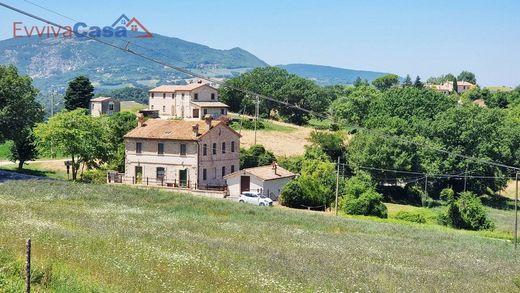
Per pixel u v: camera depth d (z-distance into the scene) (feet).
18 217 111.96
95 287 63.57
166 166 264.52
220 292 69.92
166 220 146.10
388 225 196.34
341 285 82.58
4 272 63.31
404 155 317.83
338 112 522.06
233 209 188.55
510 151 347.56
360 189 243.19
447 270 113.70
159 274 74.38
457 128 340.39
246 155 313.53
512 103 651.25
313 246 126.62
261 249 110.93
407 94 435.12
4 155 362.12
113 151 294.05
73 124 267.39
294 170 310.45
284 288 75.77
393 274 98.73
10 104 263.08
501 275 111.45
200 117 435.53
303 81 581.94
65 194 183.21
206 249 100.89
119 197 188.96
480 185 338.13
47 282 62.64
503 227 241.35
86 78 502.38
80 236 94.79
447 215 236.22
